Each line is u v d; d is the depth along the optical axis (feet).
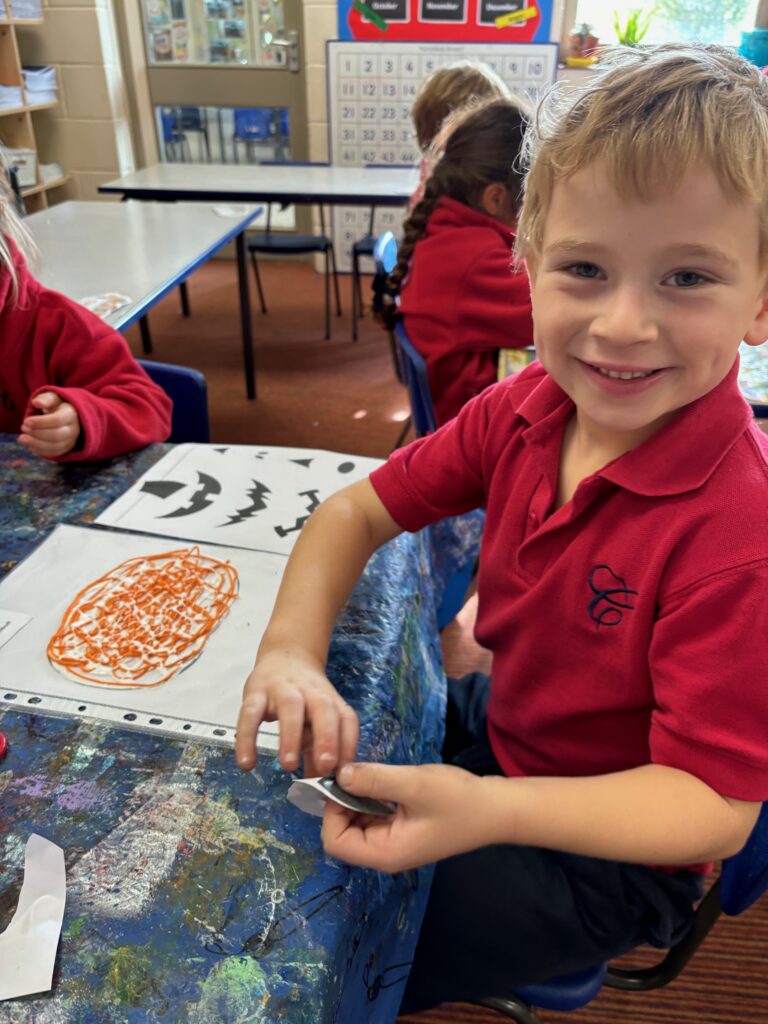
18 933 1.53
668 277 1.65
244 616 2.37
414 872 2.08
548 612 2.22
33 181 13.70
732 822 1.73
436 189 5.70
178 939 1.54
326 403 10.43
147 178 10.73
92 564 2.59
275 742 1.98
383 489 2.65
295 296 14.44
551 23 13.12
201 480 3.11
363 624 2.40
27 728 1.99
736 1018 3.87
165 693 2.10
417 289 5.63
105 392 3.61
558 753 2.39
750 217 1.59
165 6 14.23
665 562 1.91
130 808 1.80
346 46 13.58
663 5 13.08
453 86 7.16
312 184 10.53
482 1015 3.86
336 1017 1.55
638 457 1.97
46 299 3.80
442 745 2.92
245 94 14.79
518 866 2.37
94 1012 1.42
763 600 1.73
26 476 3.14
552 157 1.74
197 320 13.28
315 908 1.60
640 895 2.34
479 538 5.37
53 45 13.75
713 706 1.75
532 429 2.33
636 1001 3.93
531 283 1.99
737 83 1.65
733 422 1.92
